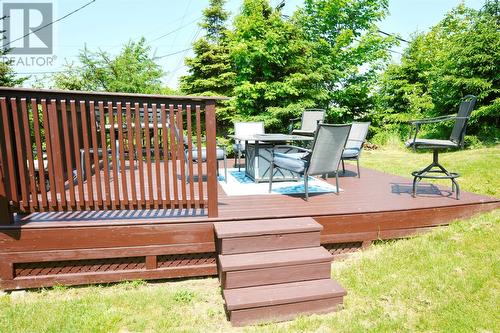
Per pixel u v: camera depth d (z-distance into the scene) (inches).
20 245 106.4
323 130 141.9
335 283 101.0
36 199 107.9
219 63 459.5
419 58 511.2
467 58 369.4
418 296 99.6
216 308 99.8
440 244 128.6
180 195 150.8
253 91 428.1
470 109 138.5
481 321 87.4
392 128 509.4
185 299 103.4
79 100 105.4
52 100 104.1
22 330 86.1
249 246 105.3
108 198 111.5
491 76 369.4
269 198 153.6
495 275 106.8
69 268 112.3
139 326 88.4
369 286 106.7
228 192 167.6
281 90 417.4
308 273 102.0
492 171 246.7
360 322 90.6
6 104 102.1
